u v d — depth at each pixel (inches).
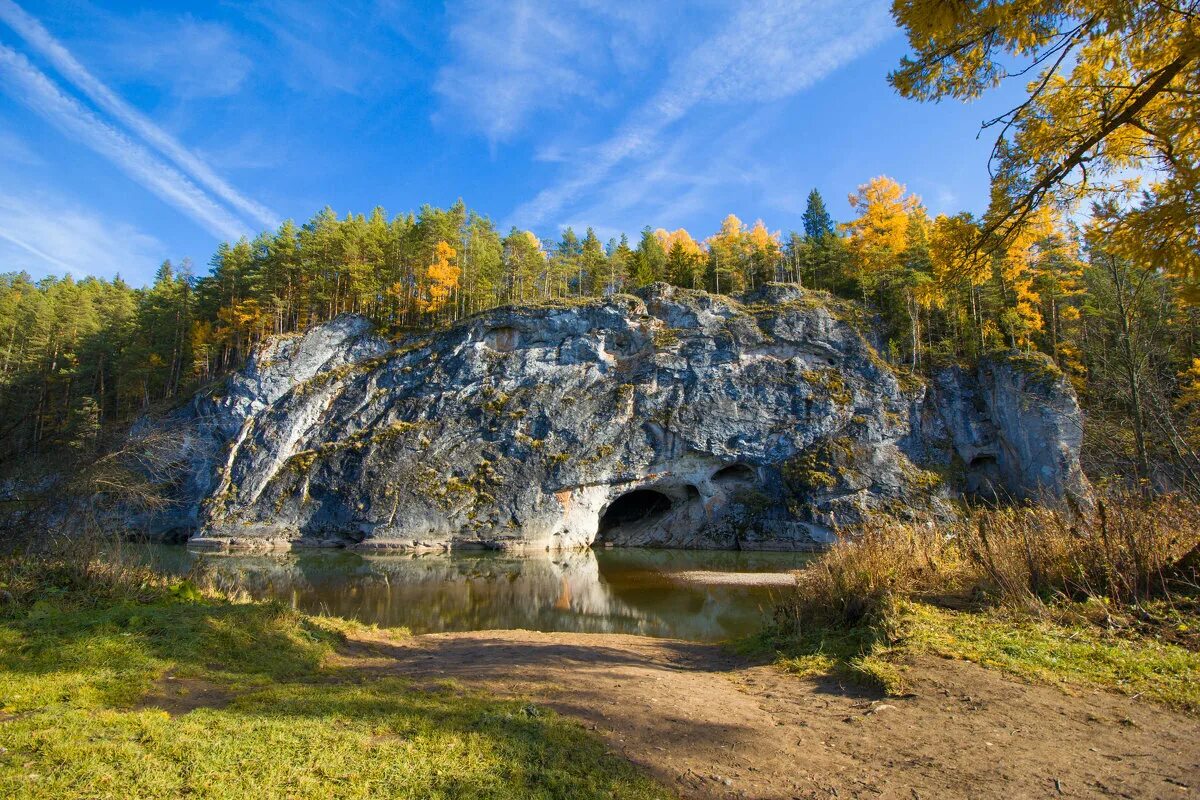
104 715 196.1
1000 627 303.9
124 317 2363.4
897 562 408.8
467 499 1611.7
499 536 1579.7
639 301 1812.3
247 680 269.0
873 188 1824.6
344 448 1707.7
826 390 1649.9
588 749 189.5
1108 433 620.4
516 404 1717.5
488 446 1679.4
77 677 235.1
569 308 1801.2
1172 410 499.8
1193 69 225.3
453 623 669.9
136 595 401.7
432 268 2026.3
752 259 2303.2
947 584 393.1
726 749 196.7
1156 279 547.5
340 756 174.1
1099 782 159.5
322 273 2142.0
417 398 1772.9
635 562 1339.8
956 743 192.1
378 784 157.2
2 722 188.2
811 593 416.5
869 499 1496.1
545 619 697.6
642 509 1980.8
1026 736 192.2
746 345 1732.3
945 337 1807.3
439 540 1577.3
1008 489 1512.1
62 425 550.6
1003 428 1545.3
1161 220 232.8
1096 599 301.1
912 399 1624.0
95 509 501.7
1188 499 345.1
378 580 1041.5
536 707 231.0
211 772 158.7
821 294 1887.3
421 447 1680.6
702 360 1720.0
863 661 285.1
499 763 173.6
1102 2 228.4
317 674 302.0
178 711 215.9
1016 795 155.6
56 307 2311.8
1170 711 202.1
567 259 2418.8
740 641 436.8
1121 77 264.7
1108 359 641.6
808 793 162.9
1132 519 335.6
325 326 1934.1
